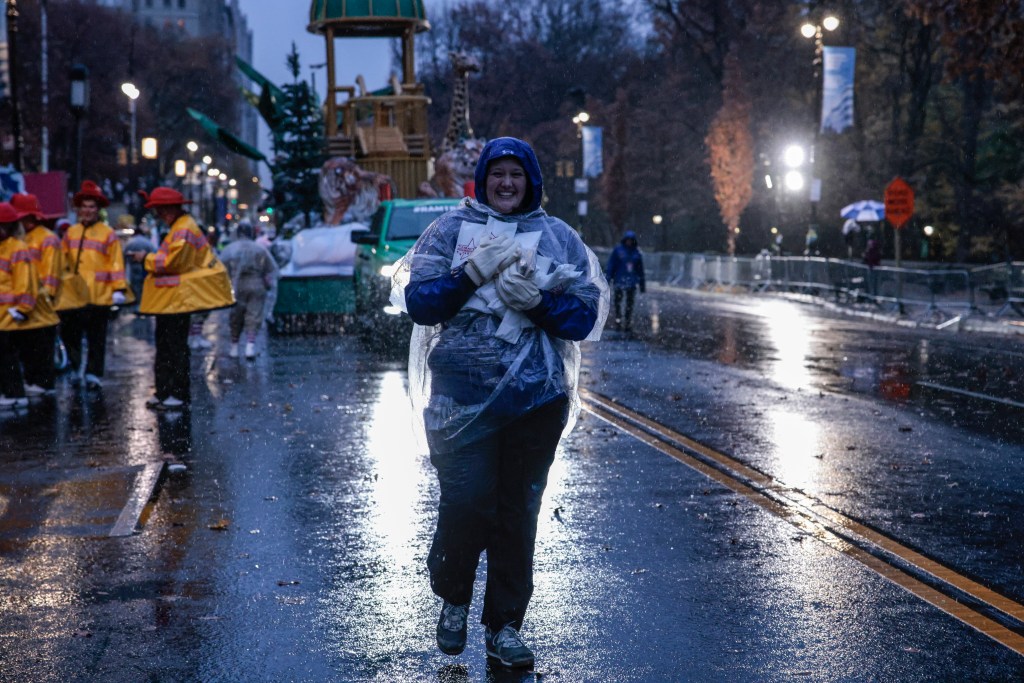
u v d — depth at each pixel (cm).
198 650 609
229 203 11800
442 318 547
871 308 3409
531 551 574
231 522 880
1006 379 1728
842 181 5594
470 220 561
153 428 1320
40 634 636
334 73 4131
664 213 7688
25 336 1609
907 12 2694
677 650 600
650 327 2786
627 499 938
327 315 2736
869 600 677
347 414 1408
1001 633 621
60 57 8600
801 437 1220
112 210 6153
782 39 6425
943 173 5406
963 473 1034
